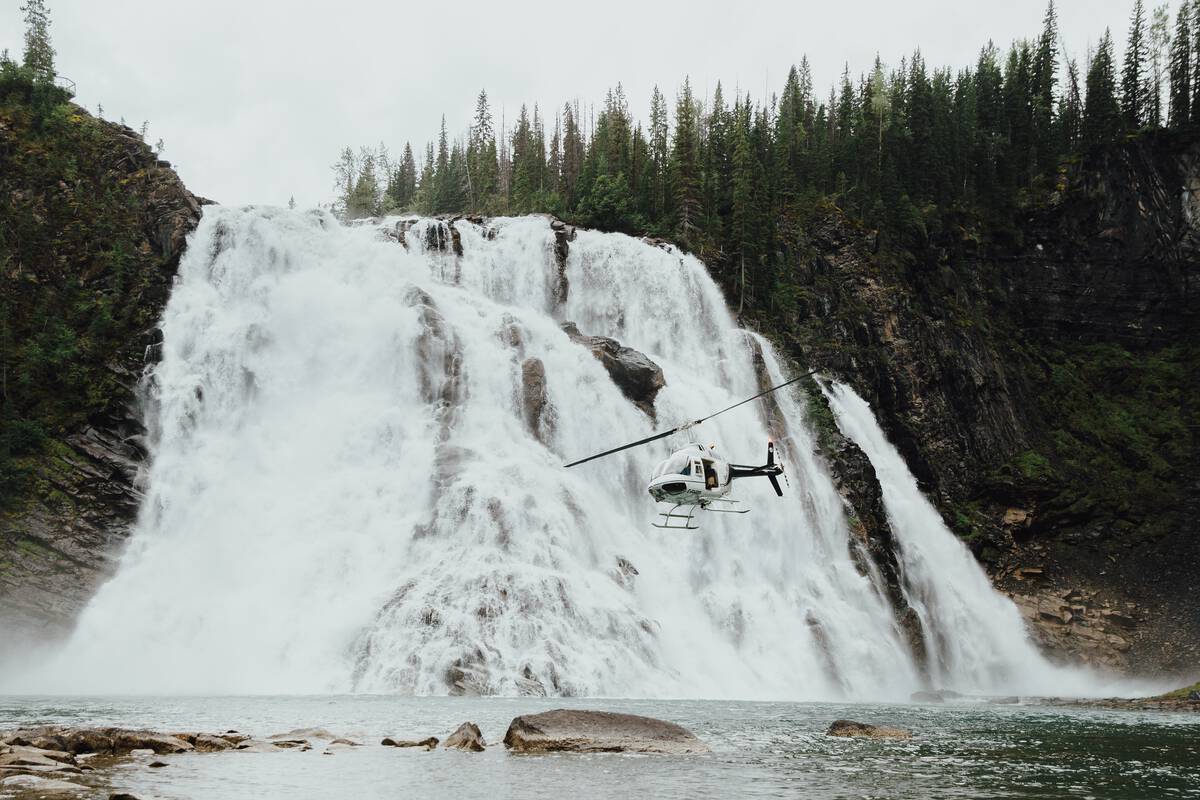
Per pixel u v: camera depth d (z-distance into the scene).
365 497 58.22
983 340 103.81
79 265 69.06
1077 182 114.50
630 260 85.94
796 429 79.69
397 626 47.34
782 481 69.12
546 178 142.62
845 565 68.19
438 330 68.50
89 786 17.27
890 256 103.12
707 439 71.25
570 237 85.62
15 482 56.59
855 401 89.69
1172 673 76.75
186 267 71.06
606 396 70.25
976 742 29.67
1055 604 84.38
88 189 73.31
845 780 20.83
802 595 63.16
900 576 74.81
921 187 116.19
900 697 59.75
